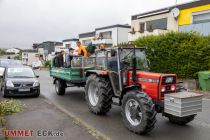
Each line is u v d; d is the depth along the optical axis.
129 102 6.59
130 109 6.59
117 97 7.72
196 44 15.79
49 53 71.31
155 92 6.46
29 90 11.08
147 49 8.03
